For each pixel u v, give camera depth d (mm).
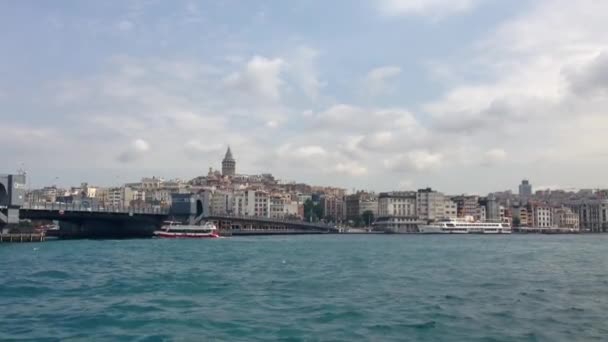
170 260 95188
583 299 46469
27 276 66375
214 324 36500
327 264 85375
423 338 32469
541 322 36625
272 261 92625
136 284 58250
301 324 36438
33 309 42594
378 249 139125
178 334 33750
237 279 62781
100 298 48250
